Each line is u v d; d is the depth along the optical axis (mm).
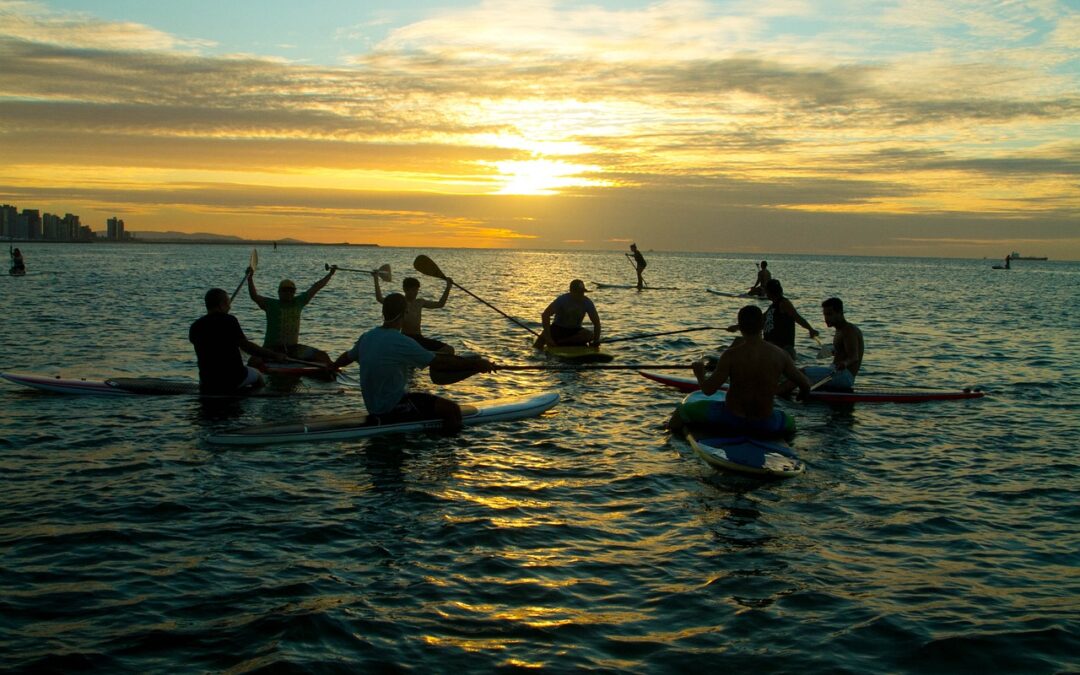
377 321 20641
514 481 7168
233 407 9922
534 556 5469
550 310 14906
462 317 22578
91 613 4535
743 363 8406
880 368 14219
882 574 5215
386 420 8914
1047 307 30906
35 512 6102
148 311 21812
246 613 4562
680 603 4785
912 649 4254
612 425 9391
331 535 5793
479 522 6098
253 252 12047
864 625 4512
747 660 4145
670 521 6180
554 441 8609
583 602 4785
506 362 14008
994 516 6324
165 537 5684
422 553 5492
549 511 6383
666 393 11375
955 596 4891
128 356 13867
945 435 9000
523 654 4180
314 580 5020
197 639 4262
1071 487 7086
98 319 19500
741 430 8570
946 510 6449
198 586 4910
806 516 6312
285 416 9492
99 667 3969
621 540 5785
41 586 4867
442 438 8688
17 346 14781
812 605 4762
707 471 7512
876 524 6141
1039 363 14969
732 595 4895
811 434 9000
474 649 4223
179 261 71562
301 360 10383
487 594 4875
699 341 17500
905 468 7668
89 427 8719
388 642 4270
